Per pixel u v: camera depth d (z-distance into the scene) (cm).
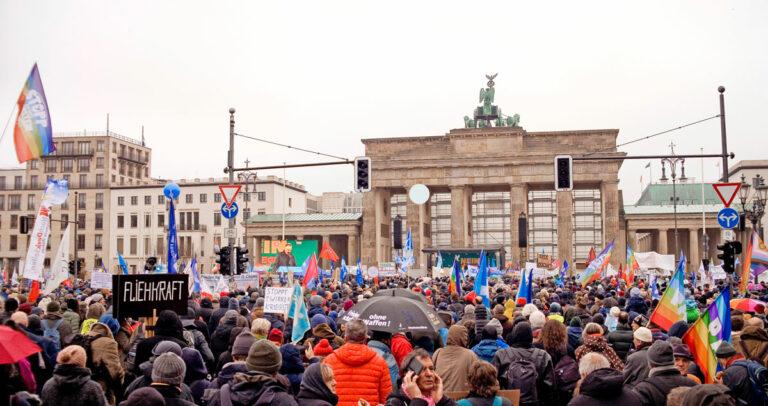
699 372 1464
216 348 1845
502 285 4316
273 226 14412
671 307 1728
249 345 1279
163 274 1647
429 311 1485
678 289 1727
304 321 1533
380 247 13800
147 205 15325
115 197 15500
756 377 1127
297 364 1305
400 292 1603
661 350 1147
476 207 15212
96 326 1389
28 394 899
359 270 6931
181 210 15200
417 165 13438
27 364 885
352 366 1174
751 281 4538
